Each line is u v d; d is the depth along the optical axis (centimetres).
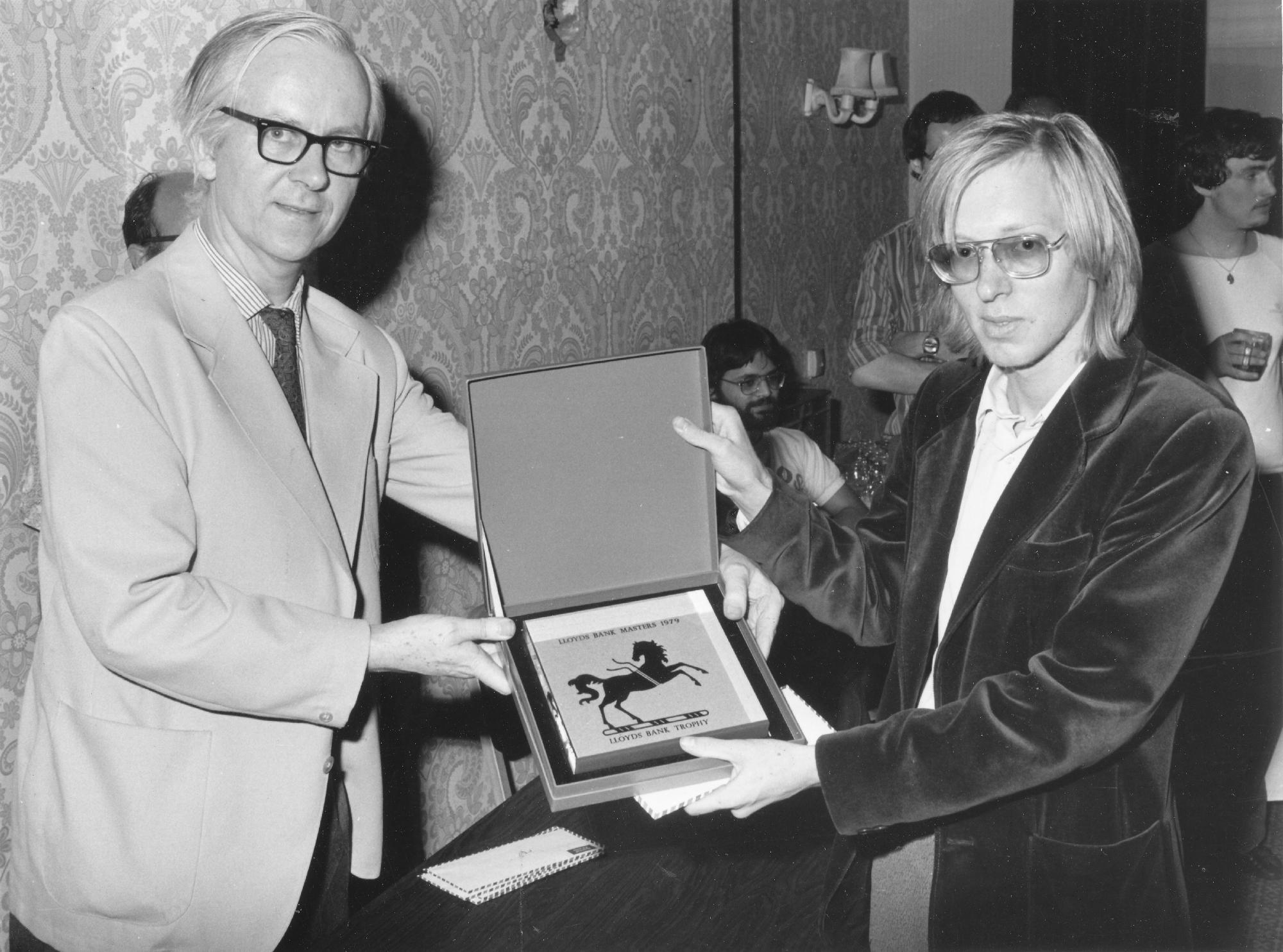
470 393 138
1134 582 112
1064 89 477
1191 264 262
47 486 134
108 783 138
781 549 149
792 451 302
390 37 237
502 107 271
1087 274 116
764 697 137
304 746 142
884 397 547
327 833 154
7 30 183
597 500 148
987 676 123
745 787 122
